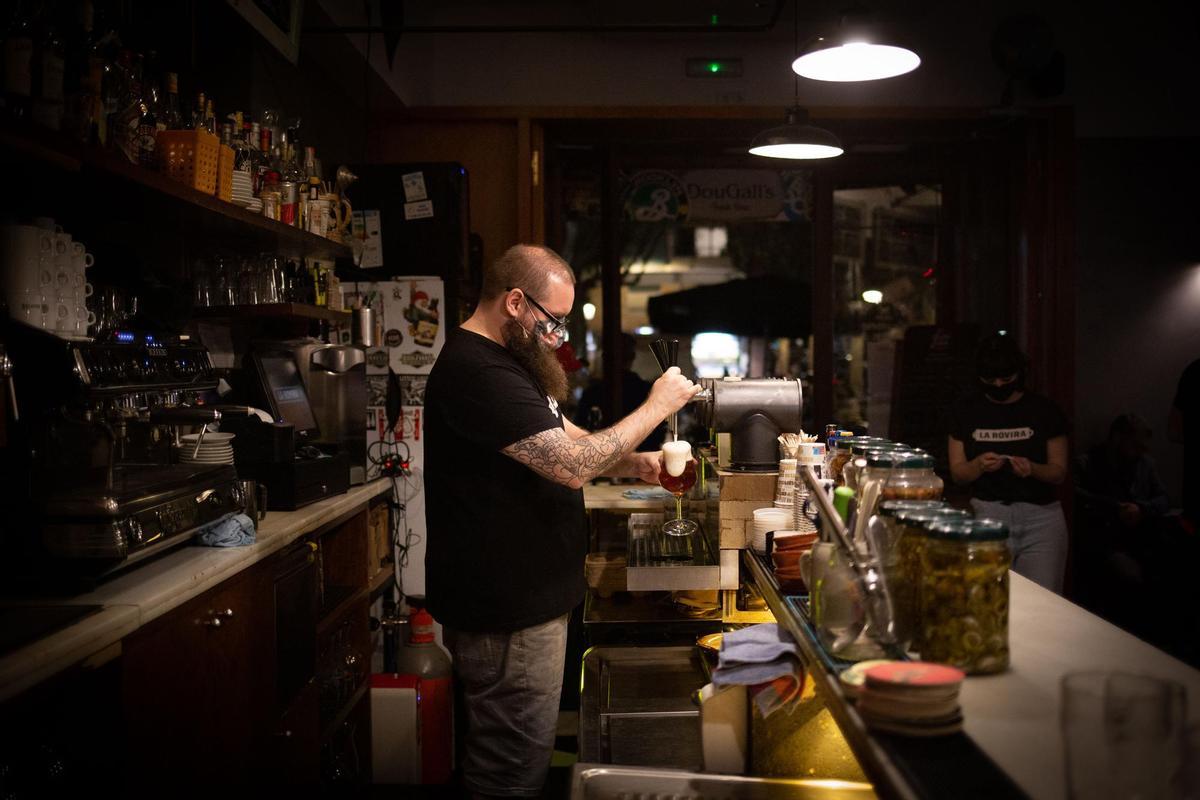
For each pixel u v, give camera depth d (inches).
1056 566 151.8
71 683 67.8
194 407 96.1
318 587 121.8
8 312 80.4
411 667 144.9
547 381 94.3
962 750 45.6
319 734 114.3
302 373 135.0
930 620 54.6
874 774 46.4
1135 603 188.7
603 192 216.7
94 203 98.5
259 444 113.3
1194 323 209.8
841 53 129.1
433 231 161.6
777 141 140.4
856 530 61.6
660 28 177.6
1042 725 47.4
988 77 201.3
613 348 218.4
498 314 92.0
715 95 201.6
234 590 88.8
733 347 446.0
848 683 51.0
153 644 73.1
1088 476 205.2
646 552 114.8
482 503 89.8
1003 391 153.2
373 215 162.6
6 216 82.4
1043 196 206.5
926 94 201.2
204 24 133.0
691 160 220.2
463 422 88.1
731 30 177.5
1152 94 205.6
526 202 203.2
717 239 496.1
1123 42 204.8
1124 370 210.1
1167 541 187.8
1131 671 54.7
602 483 192.7
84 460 79.9
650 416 91.0
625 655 106.1
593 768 68.4
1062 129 203.2
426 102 202.5
